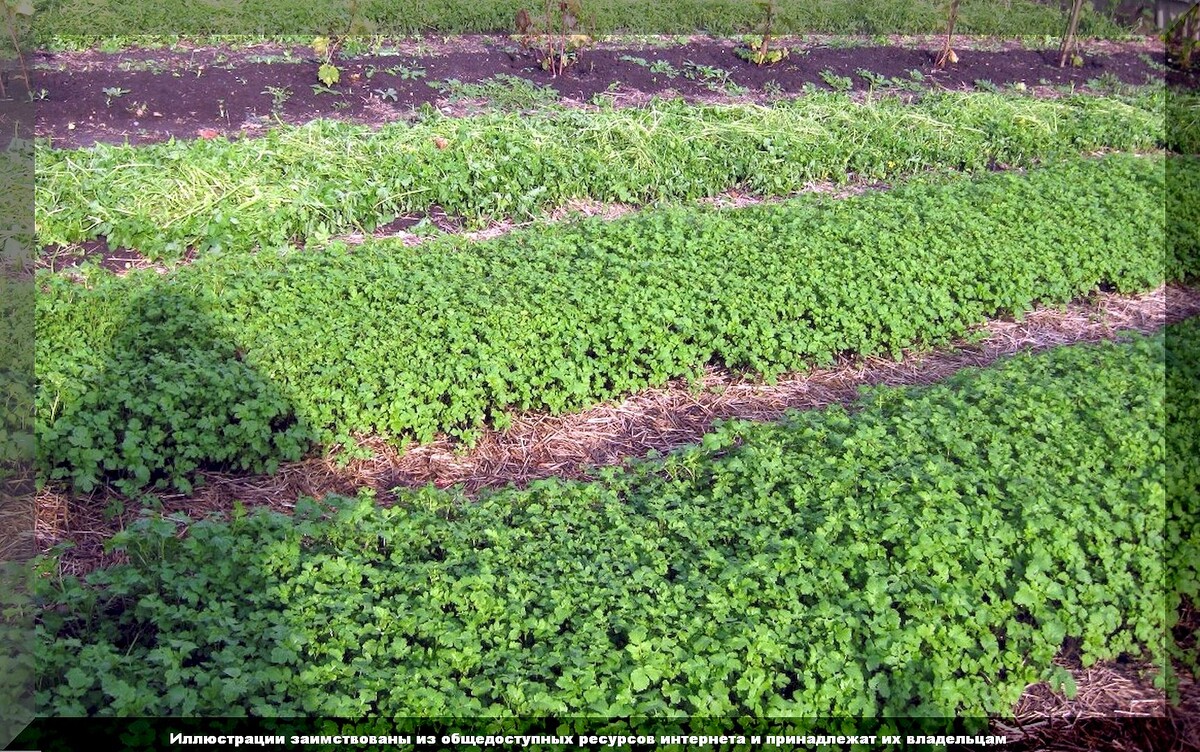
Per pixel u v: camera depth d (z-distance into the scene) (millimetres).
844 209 8102
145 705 3463
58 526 4609
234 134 9117
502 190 8031
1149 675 4188
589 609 4043
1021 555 4383
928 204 8266
